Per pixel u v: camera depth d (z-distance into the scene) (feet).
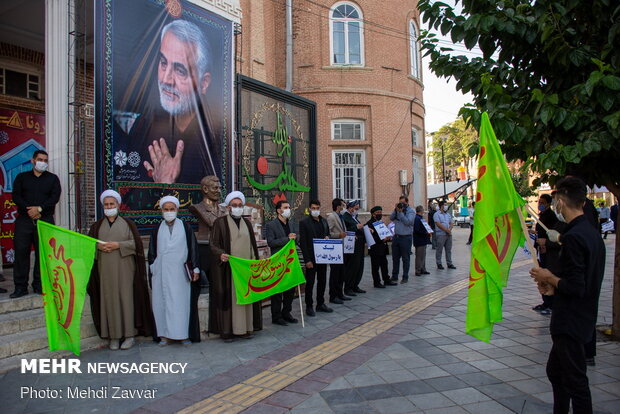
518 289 29.19
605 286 29.94
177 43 25.40
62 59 20.92
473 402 12.36
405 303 25.46
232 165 29.14
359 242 28.50
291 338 19.02
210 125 27.53
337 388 13.46
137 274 17.87
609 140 13.62
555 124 13.87
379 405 12.25
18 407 12.30
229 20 29.25
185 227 18.43
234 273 18.02
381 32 53.78
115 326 17.17
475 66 17.54
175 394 13.19
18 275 17.90
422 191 61.98
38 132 28.96
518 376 14.21
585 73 15.60
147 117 23.58
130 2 22.75
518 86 17.25
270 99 36.94
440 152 167.73
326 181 51.21
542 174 17.11
